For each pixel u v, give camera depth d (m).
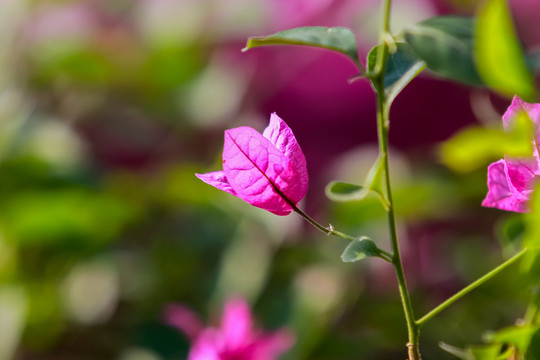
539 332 0.54
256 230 0.87
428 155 0.88
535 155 0.52
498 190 0.52
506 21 0.55
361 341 0.81
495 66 0.55
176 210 0.94
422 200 0.84
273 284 0.86
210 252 0.88
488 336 0.55
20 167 0.90
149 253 0.91
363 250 0.52
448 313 0.85
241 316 0.67
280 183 0.53
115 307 0.89
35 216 0.87
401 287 0.53
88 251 0.90
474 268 0.87
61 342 0.87
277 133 0.53
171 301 0.86
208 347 0.66
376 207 0.85
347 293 0.84
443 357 0.82
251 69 0.94
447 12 0.84
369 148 0.88
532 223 0.52
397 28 0.85
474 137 0.60
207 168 0.93
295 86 0.90
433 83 0.83
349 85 0.88
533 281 0.55
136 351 0.82
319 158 0.88
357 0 0.88
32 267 0.89
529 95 0.56
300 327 0.78
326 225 0.88
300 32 0.54
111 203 0.88
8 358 0.83
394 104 0.85
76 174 0.90
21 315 0.85
